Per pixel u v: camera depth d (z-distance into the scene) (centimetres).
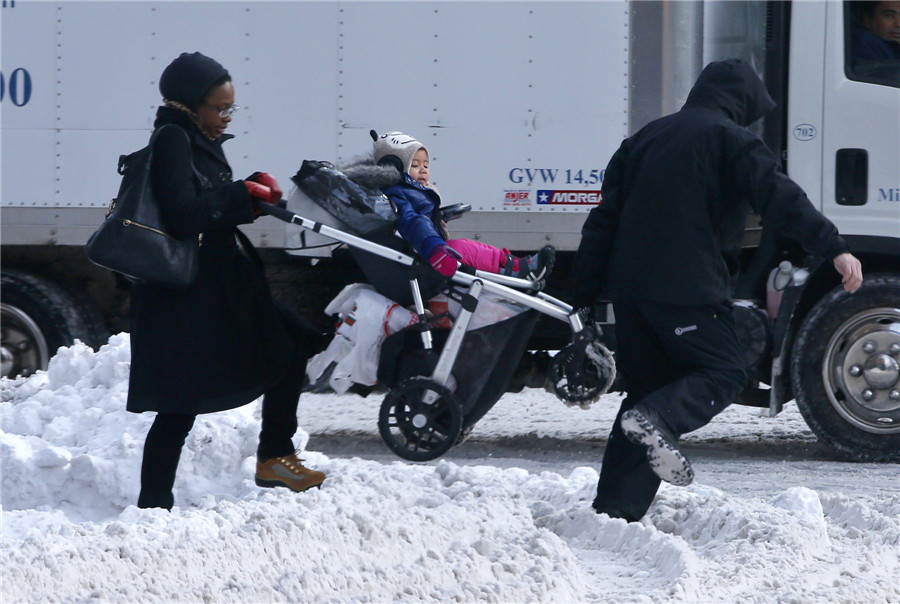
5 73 2773
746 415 3475
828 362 2625
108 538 1384
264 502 1636
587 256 1755
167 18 2742
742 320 2559
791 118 2719
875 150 2684
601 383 2200
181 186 1612
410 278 2138
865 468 2547
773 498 1816
